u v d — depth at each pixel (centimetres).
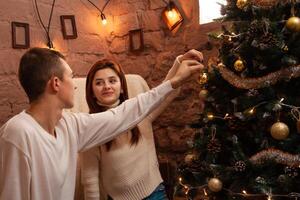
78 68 254
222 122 139
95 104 173
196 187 142
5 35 215
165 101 180
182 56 159
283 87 123
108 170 164
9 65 217
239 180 127
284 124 114
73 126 135
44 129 121
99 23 272
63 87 125
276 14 119
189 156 146
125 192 163
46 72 121
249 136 130
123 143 165
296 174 115
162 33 251
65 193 125
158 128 252
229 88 138
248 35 122
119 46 272
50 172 116
